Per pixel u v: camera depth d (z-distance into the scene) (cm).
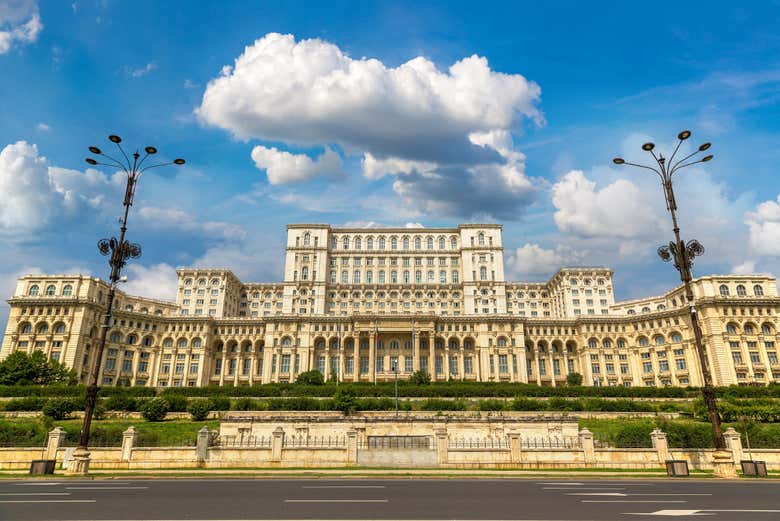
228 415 5609
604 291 15738
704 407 7056
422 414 7219
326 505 2061
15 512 1883
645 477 3353
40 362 9975
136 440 4047
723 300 11794
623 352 13575
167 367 13588
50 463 3434
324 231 16175
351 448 3975
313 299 15288
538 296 17000
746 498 2353
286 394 9019
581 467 3916
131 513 1861
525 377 12988
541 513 1894
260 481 3020
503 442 5206
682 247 3716
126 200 3712
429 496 2355
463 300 15438
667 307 14150
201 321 13888
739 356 11519
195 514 1844
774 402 7700
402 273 16100
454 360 13312
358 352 12888
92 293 12506
